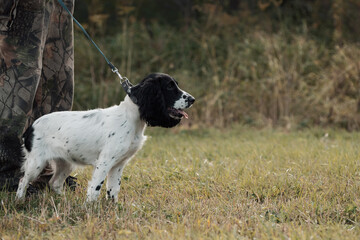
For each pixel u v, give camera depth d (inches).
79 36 695.7
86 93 641.0
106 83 646.5
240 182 306.2
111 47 709.3
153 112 270.7
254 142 503.5
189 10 864.9
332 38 763.4
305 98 649.0
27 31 272.2
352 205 253.6
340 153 397.4
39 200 266.7
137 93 268.1
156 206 259.0
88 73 682.8
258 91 658.2
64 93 311.4
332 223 230.5
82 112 275.6
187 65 716.7
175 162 381.1
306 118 634.8
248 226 225.6
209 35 757.3
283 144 485.1
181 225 219.5
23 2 267.3
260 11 808.3
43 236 213.8
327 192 277.9
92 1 747.4
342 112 628.4
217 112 650.8
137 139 273.4
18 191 272.2
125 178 325.1
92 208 247.3
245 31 759.1
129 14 837.8
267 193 285.0
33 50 274.8
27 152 273.1
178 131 603.2
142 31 772.6
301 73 671.8
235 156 423.8
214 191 289.1
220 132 597.0
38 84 291.4
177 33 789.2
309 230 215.2
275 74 648.4
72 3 308.3
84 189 301.9
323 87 645.3
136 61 726.5
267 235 206.4
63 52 307.1
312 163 361.1
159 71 708.0
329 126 617.6
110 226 221.9
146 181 319.0
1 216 241.0
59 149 271.7
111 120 266.7
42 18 275.6
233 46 737.0
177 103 277.4
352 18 788.6
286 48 668.7
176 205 257.9
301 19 810.2
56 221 227.8
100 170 262.4
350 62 652.7
